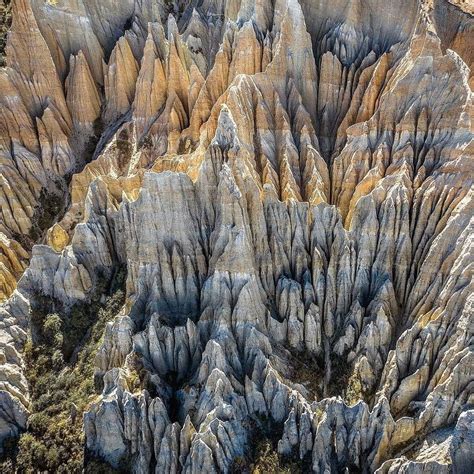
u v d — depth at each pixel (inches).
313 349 1397.6
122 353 1376.7
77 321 1558.8
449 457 1090.7
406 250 1393.9
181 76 1872.5
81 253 1620.3
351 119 1638.8
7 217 1851.6
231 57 1792.6
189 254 1461.6
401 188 1398.9
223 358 1279.5
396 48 1657.2
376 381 1312.7
